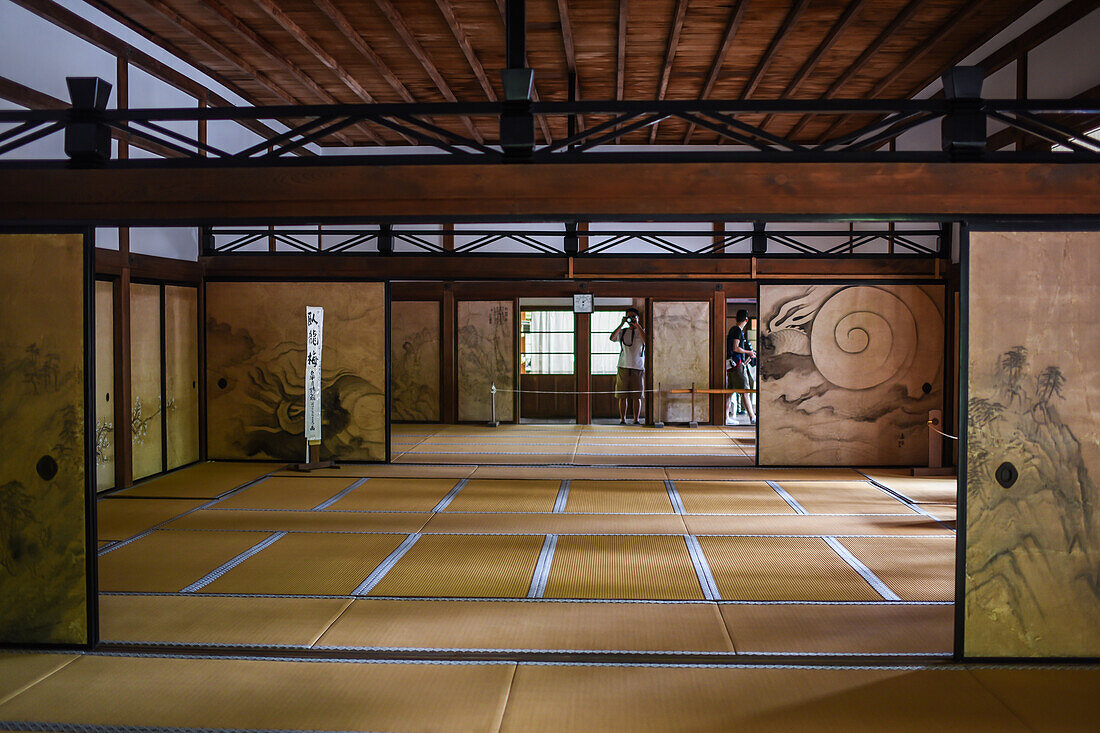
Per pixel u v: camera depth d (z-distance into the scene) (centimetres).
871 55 731
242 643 361
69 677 330
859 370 827
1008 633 345
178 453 805
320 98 906
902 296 827
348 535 544
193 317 836
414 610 401
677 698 310
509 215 371
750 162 365
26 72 545
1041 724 291
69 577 361
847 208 362
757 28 687
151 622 387
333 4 651
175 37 707
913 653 352
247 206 376
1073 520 345
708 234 859
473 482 737
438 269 861
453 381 1164
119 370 694
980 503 346
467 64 794
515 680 324
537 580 448
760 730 287
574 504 644
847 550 508
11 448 366
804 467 824
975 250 350
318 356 798
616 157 369
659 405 1150
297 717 295
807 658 346
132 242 717
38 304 367
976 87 355
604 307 1228
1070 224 348
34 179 378
